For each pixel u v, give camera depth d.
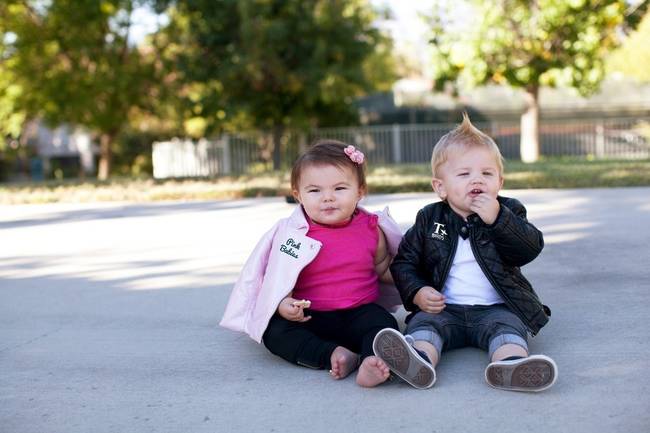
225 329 3.06
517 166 10.83
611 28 14.69
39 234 6.13
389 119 20.55
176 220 6.57
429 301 2.54
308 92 15.95
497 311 2.56
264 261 2.76
